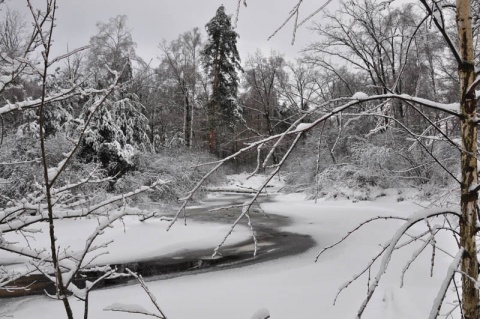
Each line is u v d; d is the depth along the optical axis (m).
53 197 3.03
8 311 6.38
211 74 35.19
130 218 13.37
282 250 10.43
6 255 9.58
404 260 7.77
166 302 6.56
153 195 15.31
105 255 9.98
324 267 8.32
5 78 2.62
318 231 12.94
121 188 15.30
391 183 18.09
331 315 5.49
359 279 7.02
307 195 20.77
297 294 6.60
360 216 15.08
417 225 11.91
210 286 7.43
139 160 17.59
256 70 32.81
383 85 2.29
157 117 36.06
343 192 19.36
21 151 12.57
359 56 16.70
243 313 5.95
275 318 5.68
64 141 13.55
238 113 33.06
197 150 26.34
